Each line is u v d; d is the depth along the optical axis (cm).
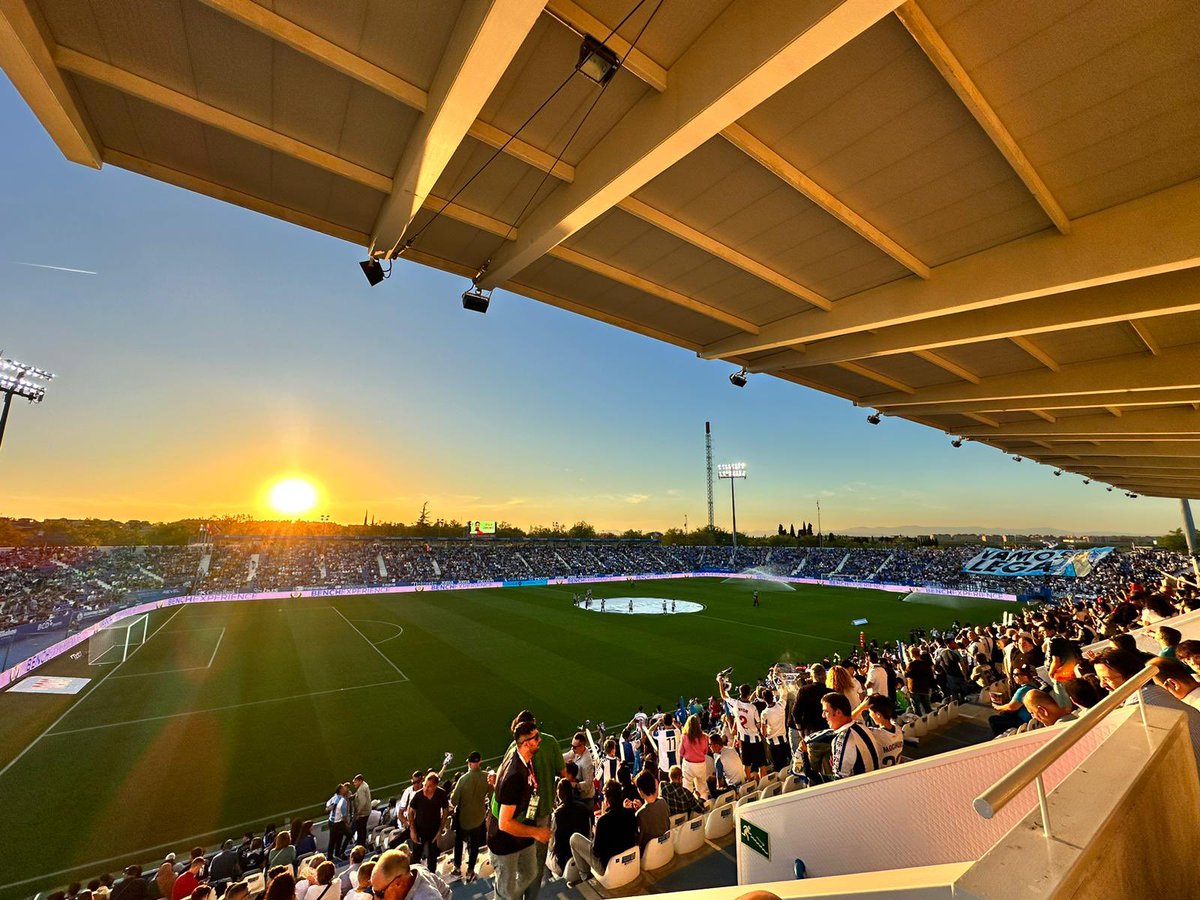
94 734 1263
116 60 375
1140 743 188
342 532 10325
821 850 277
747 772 680
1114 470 2253
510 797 333
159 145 466
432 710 1427
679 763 601
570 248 627
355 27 358
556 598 3944
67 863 783
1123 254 460
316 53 359
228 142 463
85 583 3962
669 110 385
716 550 7600
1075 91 355
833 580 5403
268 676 1745
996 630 1509
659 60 383
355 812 828
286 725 1318
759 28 321
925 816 230
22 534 6888
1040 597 3638
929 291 613
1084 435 1272
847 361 909
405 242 608
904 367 978
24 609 2922
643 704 1501
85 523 8031
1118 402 950
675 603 3700
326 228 586
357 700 1505
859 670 1107
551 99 421
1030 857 126
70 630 2398
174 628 2603
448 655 2039
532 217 563
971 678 900
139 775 1055
